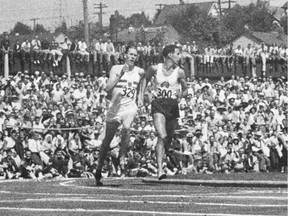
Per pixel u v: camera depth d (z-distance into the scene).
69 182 13.70
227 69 43.38
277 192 10.54
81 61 35.97
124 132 13.59
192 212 8.09
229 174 14.11
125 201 9.41
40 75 34.22
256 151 25.83
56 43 35.09
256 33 88.00
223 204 8.85
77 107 26.59
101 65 36.88
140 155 22.47
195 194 10.39
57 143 22.02
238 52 43.81
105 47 37.00
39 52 34.09
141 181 13.55
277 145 26.34
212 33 83.00
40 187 12.17
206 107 31.45
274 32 93.06
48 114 24.14
